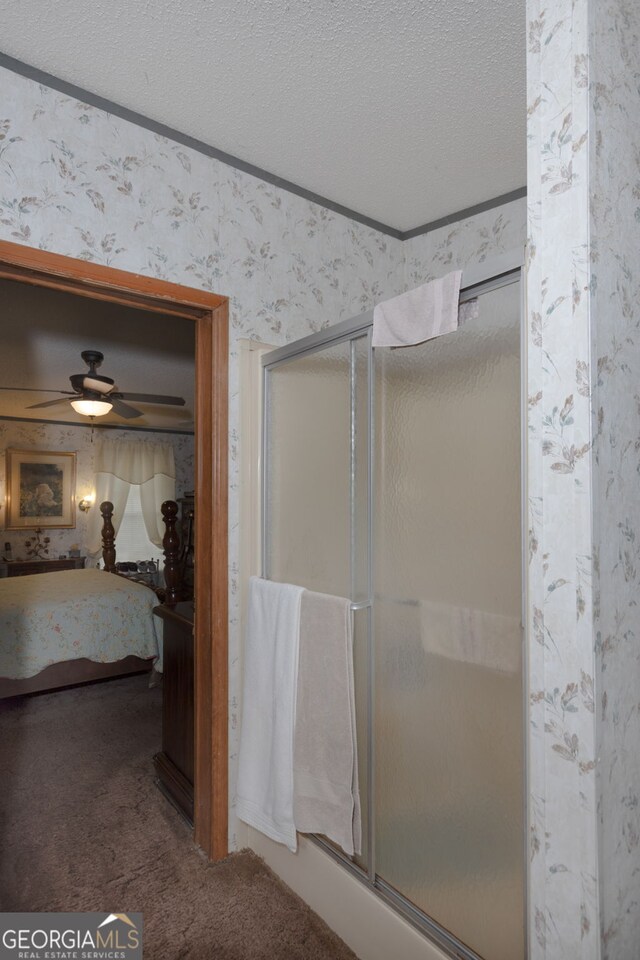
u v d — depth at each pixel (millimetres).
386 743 1568
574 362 1017
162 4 1426
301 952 1600
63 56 1608
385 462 1578
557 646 1043
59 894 1830
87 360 3793
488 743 1284
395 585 1543
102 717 3504
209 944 1625
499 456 1258
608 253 1048
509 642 1234
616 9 1106
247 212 2125
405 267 2703
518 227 2312
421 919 1441
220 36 1530
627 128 1122
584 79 1011
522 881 1209
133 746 3062
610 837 1019
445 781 1394
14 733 3244
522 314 1188
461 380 1352
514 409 1223
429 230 2607
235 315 2086
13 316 3328
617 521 1062
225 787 2047
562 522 1035
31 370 4742
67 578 4852
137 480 6938
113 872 1948
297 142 2006
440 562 1408
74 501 6613
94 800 2463
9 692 3668
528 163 1105
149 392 5668
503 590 1248
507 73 1660
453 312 1330
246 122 1896
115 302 1902
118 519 6750
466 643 1338
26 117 1639
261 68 1648
